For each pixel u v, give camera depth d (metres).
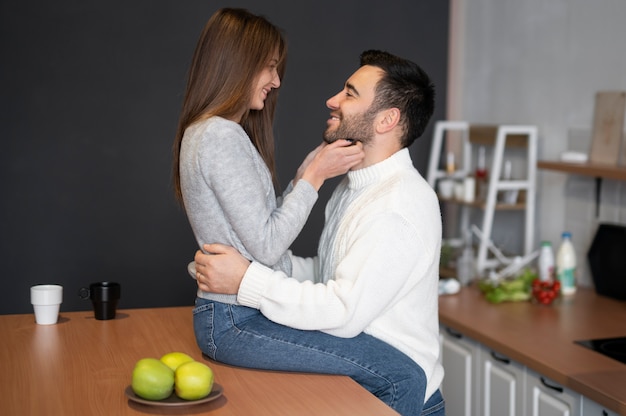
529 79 3.92
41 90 3.93
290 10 4.21
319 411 1.67
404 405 1.88
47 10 3.90
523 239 4.01
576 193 3.65
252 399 1.73
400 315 1.98
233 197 1.80
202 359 2.00
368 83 2.03
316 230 4.30
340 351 1.87
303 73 4.27
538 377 2.67
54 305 2.31
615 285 3.44
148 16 4.02
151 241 4.12
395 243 1.88
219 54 1.87
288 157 4.29
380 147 2.05
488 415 2.98
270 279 1.85
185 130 1.90
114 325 2.31
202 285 1.90
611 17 3.37
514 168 4.05
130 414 1.62
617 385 2.35
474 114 4.38
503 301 3.43
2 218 3.94
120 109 4.03
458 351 3.19
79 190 4.02
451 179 4.31
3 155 3.92
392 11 4.38
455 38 4.50
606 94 3.40
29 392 1.74
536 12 3.85
